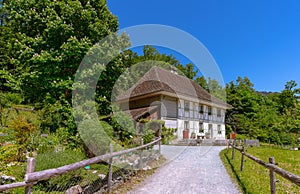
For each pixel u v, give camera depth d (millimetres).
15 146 5840
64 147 7473
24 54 11570
